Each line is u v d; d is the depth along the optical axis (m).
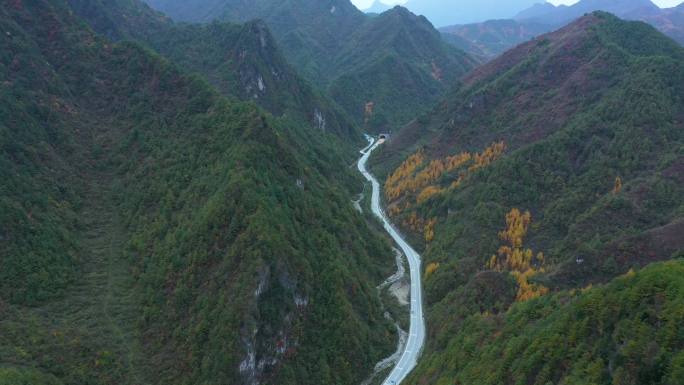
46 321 103.44
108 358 99.75
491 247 149.62
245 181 118.69
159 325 106.69
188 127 149.25
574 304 81.62
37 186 125.56
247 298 101.12
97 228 130.38
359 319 120.81
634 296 68.88
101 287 115.12
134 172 142.50
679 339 59.56
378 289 145.50
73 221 127.12
